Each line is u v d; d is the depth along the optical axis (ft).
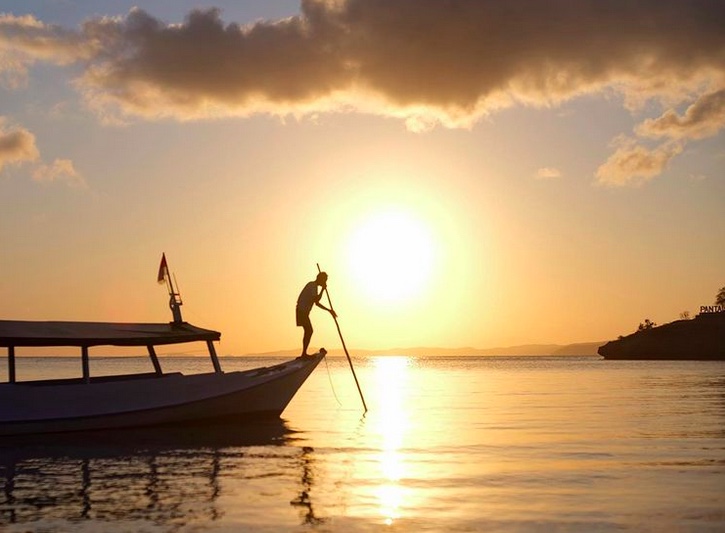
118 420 83.92
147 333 88.48
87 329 86.33
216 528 38.70
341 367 583.58
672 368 437.58
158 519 40.73
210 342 91.30
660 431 80.59
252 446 70.59
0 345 79.77
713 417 97.40
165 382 86.84
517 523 39.32
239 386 90.63
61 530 38.47
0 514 42.24
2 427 78.43
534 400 138.00
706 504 43.45
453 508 42.91
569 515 40.93
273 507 43.52
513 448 67.67
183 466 58.95
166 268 94.48
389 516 41.11
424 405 126.72
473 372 405.18
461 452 65.41
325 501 45.03
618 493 46.68
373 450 67.21
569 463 58.75
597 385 204.85
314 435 79.36
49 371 321.73
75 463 61.05
